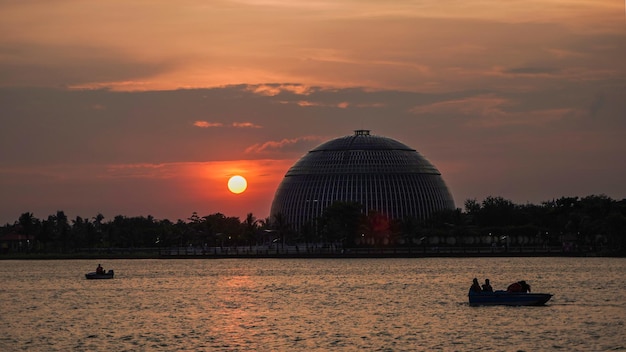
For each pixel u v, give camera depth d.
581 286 186.38
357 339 118.75
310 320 137.50
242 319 140.25
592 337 118.50
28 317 147.00
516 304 149.00
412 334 121.88
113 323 137.88
